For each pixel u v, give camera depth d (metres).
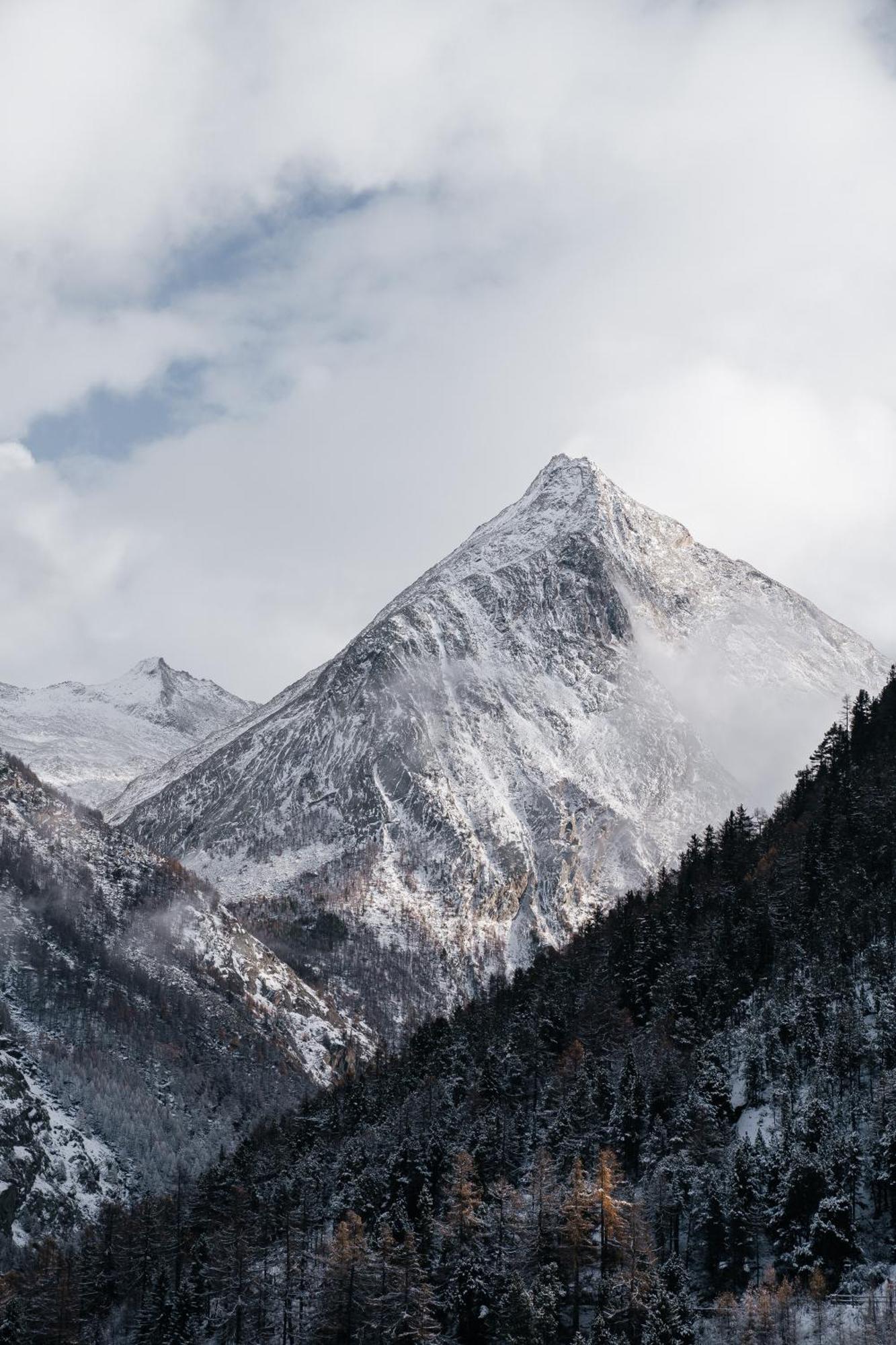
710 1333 183.62
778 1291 183.88
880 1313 177.38
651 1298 186.88
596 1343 184.38
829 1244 189.00
